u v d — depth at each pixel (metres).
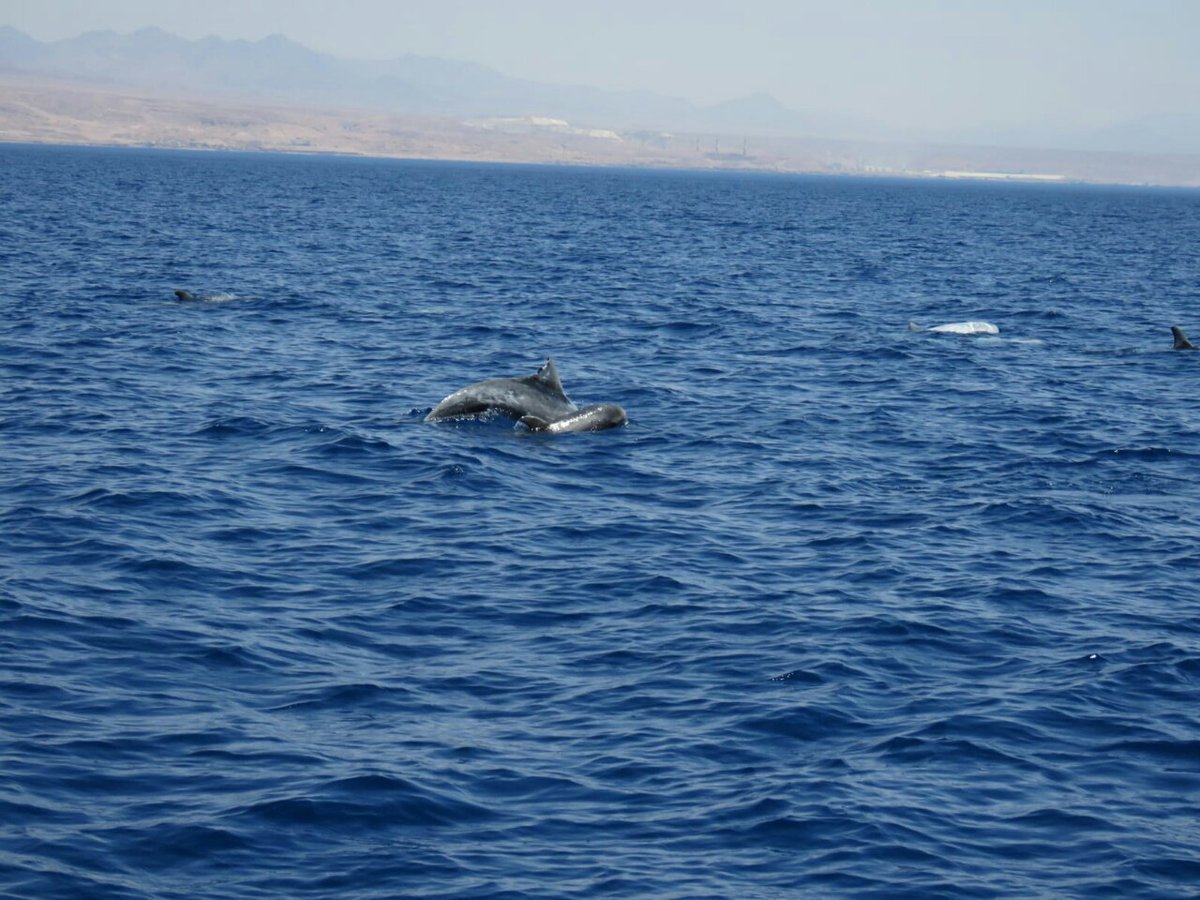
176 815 12.69
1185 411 34.62
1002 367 41.44
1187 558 22.06
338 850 12.27
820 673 16.84
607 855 12.40
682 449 29.09
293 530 22.27
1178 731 15.49
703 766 14.26
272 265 65.81
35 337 40.00
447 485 25.25
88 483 24.25
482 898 11.59
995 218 165.88
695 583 20.28
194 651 16.83
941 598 19.88
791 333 48.00
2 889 11.21
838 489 26.05
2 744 13.91
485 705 15.69
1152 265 88.56
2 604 17.94
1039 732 15.34
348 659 16.92
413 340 42.94
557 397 30.86
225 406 31.33
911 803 13.56
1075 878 12.27
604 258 79.00
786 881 12.05
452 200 156.00
